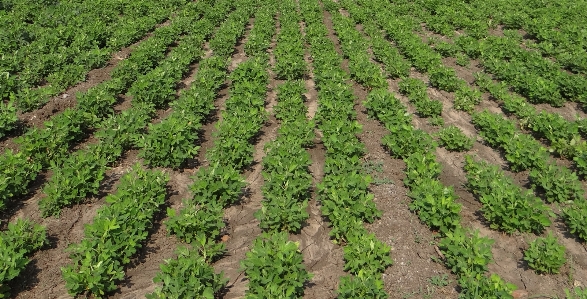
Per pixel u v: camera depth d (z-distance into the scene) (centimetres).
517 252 210
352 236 205
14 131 302
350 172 249
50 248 209
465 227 224
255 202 243
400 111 313
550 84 363
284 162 247
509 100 341
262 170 271
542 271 198
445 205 216
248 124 288
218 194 232
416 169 254
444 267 198
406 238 214
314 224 226
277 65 398
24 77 365
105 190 250
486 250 189
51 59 394
